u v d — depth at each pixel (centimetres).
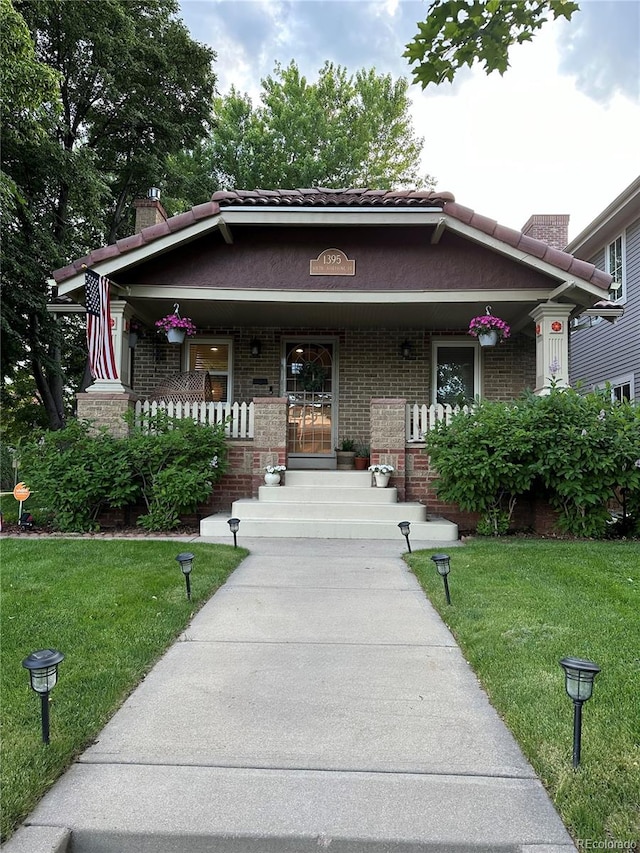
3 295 1401
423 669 348
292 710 296
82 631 390
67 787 229
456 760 250
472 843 199
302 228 884
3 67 969
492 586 493
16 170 1440
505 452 714
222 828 205
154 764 246
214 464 817
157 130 1839
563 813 211
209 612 453
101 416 841
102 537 748
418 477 867
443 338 1109
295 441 1103
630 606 437
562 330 857
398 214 826
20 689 303
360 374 1107
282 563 615
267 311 982
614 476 716
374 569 590
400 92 2678
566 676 240
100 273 833
